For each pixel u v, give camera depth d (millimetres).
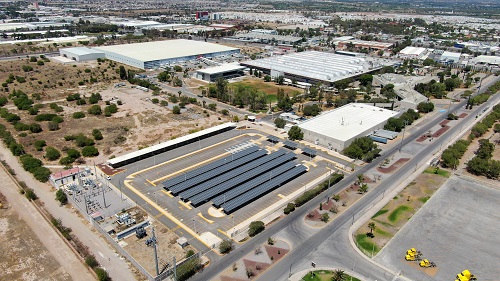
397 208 91438
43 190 97125
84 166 109812
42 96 173250
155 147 119250
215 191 95625
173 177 105000
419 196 97000
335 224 85000
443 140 135125
